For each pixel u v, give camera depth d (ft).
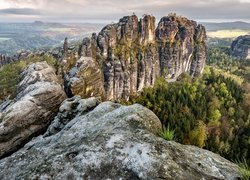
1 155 73.00
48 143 45.98
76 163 34.19
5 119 76.13
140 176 30.71
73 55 565.12
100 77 243.81
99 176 31.91
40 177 32.94
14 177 34.86
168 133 40.42
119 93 651.25
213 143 415.23
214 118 528.63
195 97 648.38
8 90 264.93
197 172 31.73
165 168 31.07
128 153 34.22
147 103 588.91
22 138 77.71
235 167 34.30
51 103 88.74
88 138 40.37
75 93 193.77
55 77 180.45
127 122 42.83
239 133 503.20
